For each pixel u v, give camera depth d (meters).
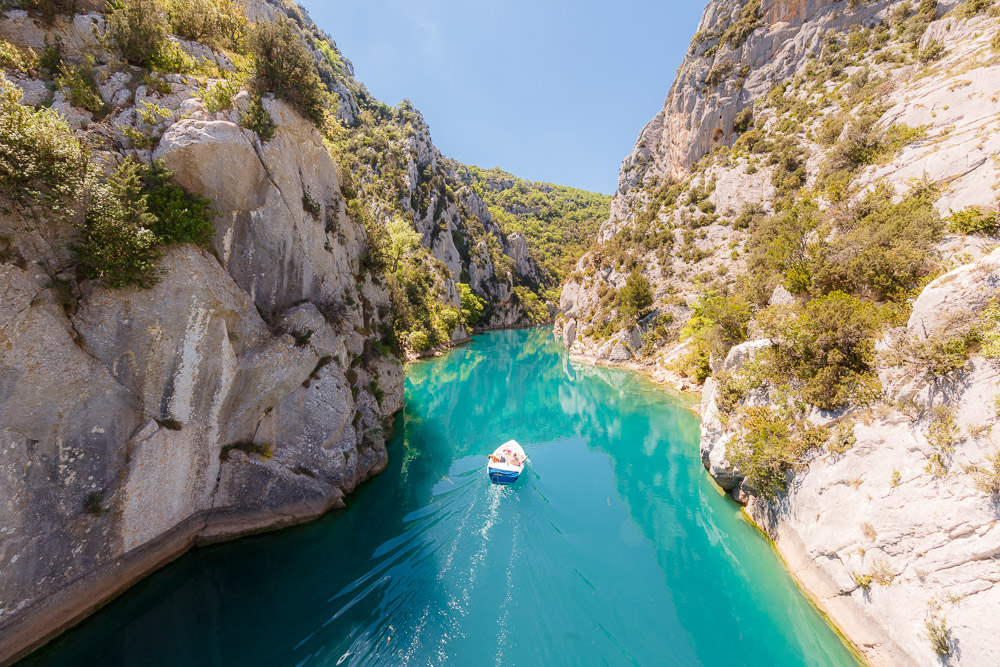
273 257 12.83
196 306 10.22
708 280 41.88
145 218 8.93
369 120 92.56
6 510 7.54
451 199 94.38
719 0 60.44
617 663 9.00
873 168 22.25
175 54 11.23
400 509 15.09
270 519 12.48
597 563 12.53
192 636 9.17
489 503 15.74
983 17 30.02
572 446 23.47
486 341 70.69
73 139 7.92
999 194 14.24
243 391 11.80
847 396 11.79
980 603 7.19
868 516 9.75
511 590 11.05
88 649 8.62
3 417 7.49
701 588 11.54
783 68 51.81
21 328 7.72
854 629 9.10
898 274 14.25
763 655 9.27
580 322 58.88
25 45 9.35
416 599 10.55
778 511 12.74
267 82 12.81
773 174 43.06
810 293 17.05
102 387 8.89
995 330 8.66
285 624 9.61
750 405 15.10
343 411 14.57
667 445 23.02
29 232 7.91
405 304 25.27
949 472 8.59
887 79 35.59
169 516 10.47
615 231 71.56
